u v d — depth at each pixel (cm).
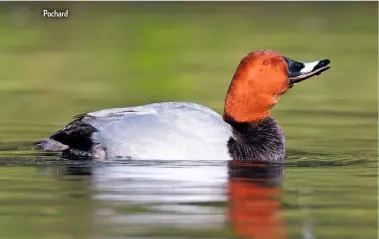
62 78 2525
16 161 1489
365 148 1700
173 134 1489
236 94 1587
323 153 1645
